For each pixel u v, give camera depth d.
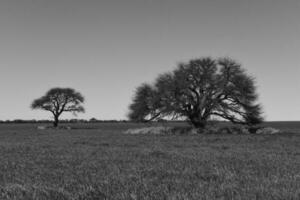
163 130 51.75
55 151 21.92
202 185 9.55
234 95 49.31
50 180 10.99
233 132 50.03
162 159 16.75
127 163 15.23
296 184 9.55
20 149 23.73
